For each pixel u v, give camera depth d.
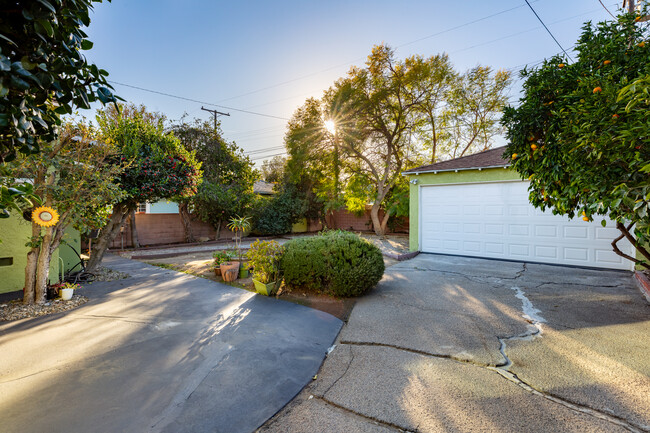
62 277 5.57
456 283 5.63
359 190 15.99
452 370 2.63
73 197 4.66
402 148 16.41
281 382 2.46
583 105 2.84
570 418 1.99
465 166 8.33
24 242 4.96
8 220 4.79
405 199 15.31
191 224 14.15
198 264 8.02
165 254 10.31
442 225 8.94
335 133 15.88
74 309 4.20
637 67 3.04
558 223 7.12
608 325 3.53
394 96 15.29
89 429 1.85
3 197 1.27
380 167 16.61
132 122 6.93
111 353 2.88
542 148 3.40
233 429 1.91
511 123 3.78
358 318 3.94
